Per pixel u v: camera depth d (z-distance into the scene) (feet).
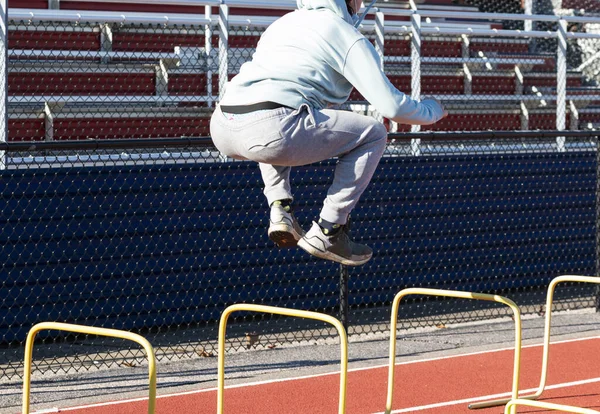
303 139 13.66
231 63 39.32
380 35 38.27
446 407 26.27
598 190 38.11
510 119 48.67
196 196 36.19
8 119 35.01
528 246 44.88
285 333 36.06
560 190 45.80
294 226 15.28
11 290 32.68
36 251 33.04
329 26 13.82
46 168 33.09
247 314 37.96
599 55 54.70
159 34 41.37
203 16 42.47
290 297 38.70
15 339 32.76
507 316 39.47
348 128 13.97
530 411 25.79
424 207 41.57
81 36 39.40
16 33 37.91
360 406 26.25
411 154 41.14
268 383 28.73
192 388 28.17
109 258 34.50
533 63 51.01
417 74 39.17
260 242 37.86
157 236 35.47
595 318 39.09
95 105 36.81
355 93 44.16
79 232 33.81
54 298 33.53
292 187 38.11
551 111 49.52
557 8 59.31
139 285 35.17
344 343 17.04
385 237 40.57
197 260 36.37
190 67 37.70
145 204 35.14
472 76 49.52
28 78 37.35
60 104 36.19
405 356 32.37
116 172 34.47
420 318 38.91
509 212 44.11
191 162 36.47
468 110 47.14
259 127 13.50
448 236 42.37
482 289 43.65
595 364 31.30
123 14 37.96
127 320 35.06
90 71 38.55
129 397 27.12
